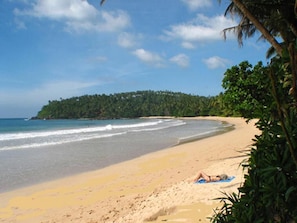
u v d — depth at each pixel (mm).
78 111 186500
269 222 2625
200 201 7227
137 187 11297
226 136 28578
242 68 9836
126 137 31719
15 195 11133
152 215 6816
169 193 8484
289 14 8625
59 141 28516
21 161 17688
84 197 10570
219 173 9922
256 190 2783
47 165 16406
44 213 9227
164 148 22203
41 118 193875
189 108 140125
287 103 2826
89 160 17766
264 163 2662
